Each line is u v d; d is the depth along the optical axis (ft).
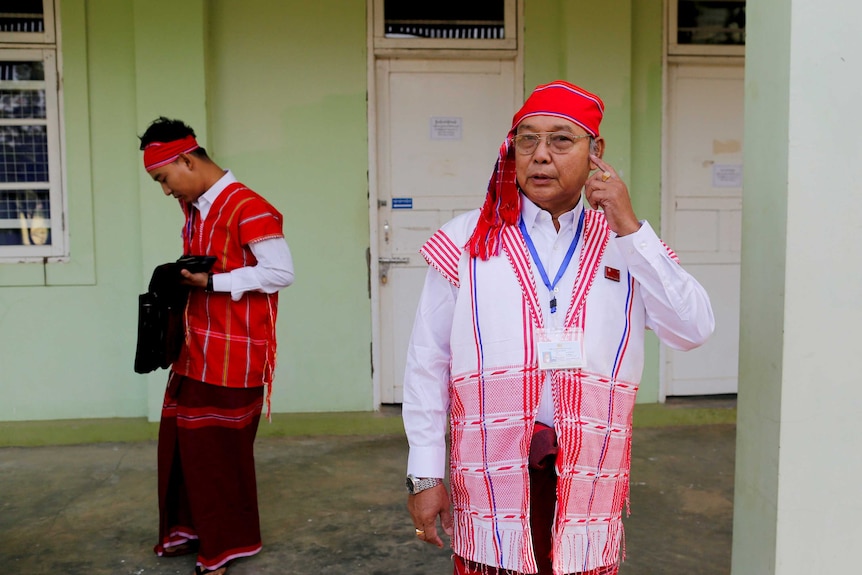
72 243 15.21
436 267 5.70
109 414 15.55
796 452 6.09
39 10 14.96
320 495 12.39
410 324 16.28
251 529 10.03
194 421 9.39
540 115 5.38
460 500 5.67
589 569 5.45
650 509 11.89
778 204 6.08
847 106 5.98
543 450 5.31
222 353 9.27
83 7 14.88
